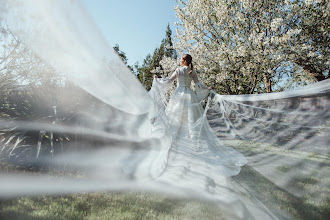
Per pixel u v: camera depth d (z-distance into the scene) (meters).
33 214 1.74
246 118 3.53
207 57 9.76
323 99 2.51
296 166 2.41
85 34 1.39
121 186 2.33
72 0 1.29
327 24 8.50
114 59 1.65
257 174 2.46
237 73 9.33
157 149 2.68
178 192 2.21
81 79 1.65
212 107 4.12
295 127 2.72
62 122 2.77
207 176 2.48
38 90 2.95
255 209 1.88
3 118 2.81
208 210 1.88
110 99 1.86
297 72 10.24
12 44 1.42
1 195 2.07
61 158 2.73
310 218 1.76
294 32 7.71
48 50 1.43
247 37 9.34
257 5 8.65
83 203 1.99
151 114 2.40
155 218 1.75
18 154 2.79
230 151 3.28
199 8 9.96
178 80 3.96
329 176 2.23
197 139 3.34
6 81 2.17
